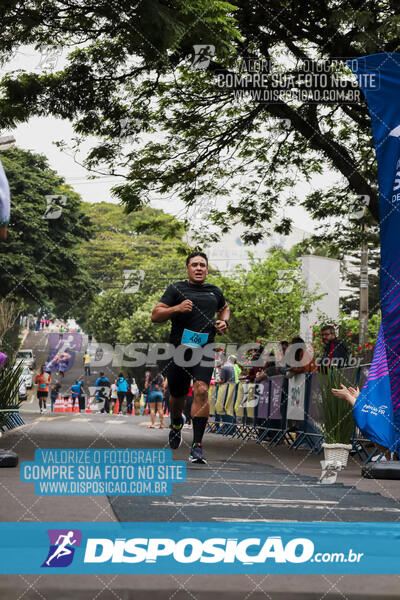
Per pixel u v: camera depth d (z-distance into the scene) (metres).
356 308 33.78
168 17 8.10
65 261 32.53
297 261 28.12
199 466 6.18
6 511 3.15
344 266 29.33
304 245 15.41
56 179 31.78
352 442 8.35
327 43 11.04
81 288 33.53
